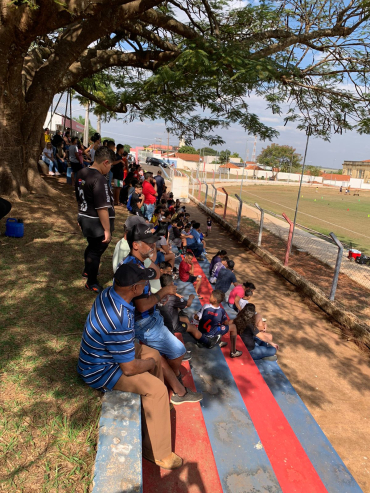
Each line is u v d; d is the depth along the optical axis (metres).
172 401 3.67
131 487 2.21
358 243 17.31
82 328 4.14
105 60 11.60
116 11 8.10
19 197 8.88
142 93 12.24
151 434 2.98
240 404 4.15
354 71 10.04
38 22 6.95
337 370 6.04
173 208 13.58
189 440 3.53
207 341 5.01
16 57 7.78
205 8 10.19
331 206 34.47
